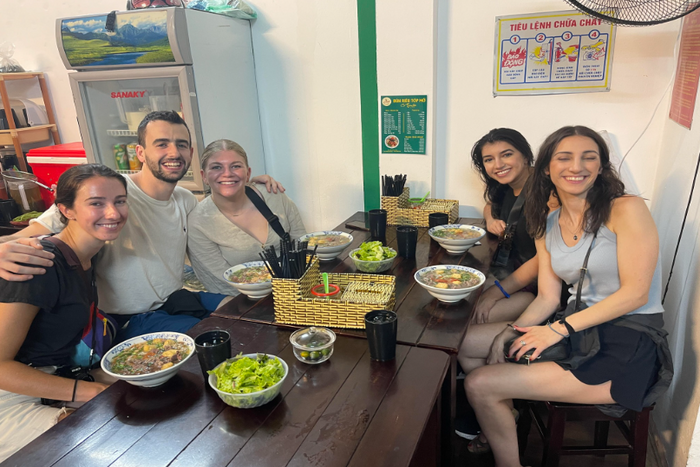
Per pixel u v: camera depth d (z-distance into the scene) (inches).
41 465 41.1
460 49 111.0
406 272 80.4
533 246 88.4
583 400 62.4
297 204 137.9
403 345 58.3
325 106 125.6
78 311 65.8
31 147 152.1
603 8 81.7
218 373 49.8
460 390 90.1
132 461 41.3
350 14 115.9
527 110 110.3
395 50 112.3
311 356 54.2
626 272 62.1
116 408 48.5
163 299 87.1
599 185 64.2
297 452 41.6
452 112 115.8
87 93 115.3
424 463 59.4
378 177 124.8
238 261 92.7
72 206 65.2
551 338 65.2
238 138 124.2
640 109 102.5
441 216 100.2
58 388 60.6
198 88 108.0
